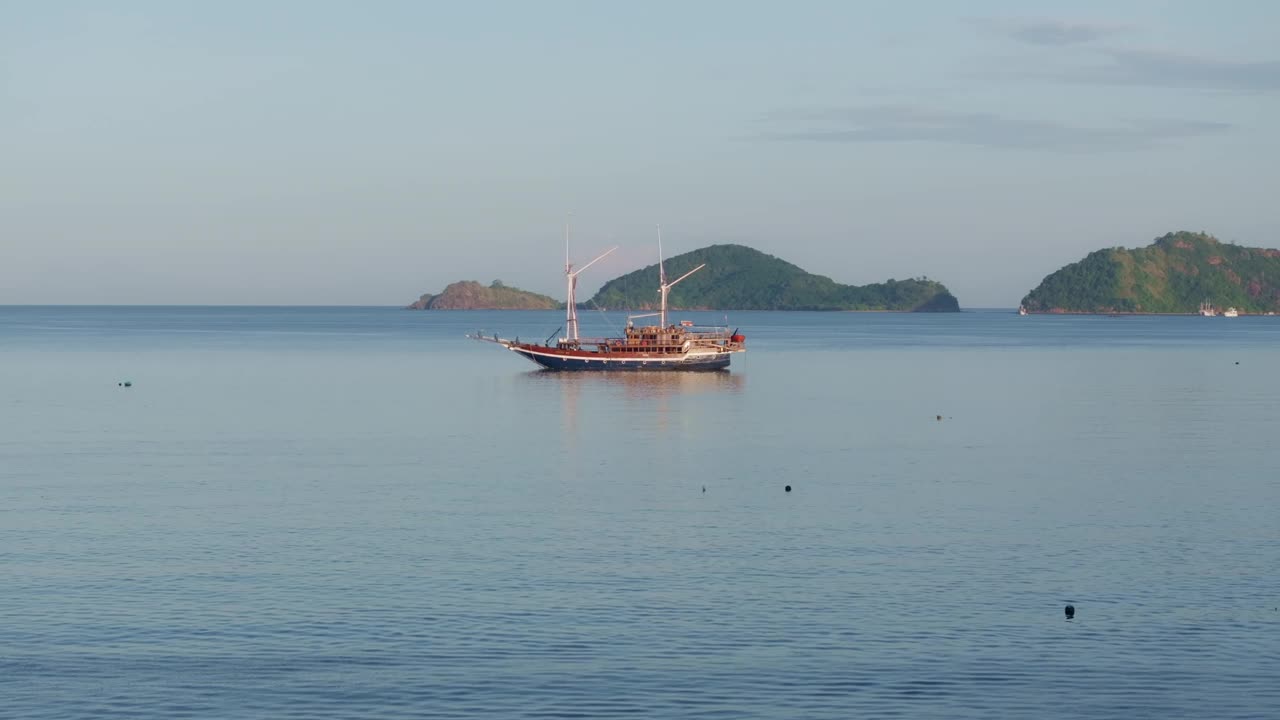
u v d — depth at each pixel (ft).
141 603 162.81
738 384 568.00
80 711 128.36
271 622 155.12
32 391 503.20
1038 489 252.01
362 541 199.00
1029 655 144.87
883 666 141.28
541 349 652.07
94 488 250.37
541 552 191.72
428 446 323.98
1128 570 181.68
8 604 161.99
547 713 128.57
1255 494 245.86
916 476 270.05
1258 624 155.84
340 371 648.38
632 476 269.64
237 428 366.43
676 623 155.43
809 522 216.13
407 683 135.85
